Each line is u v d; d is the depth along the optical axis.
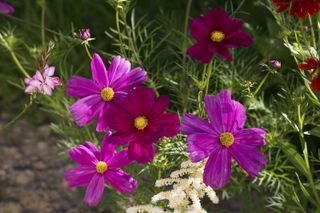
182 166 0.83
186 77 0.95
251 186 1.00
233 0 1.25
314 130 0.89
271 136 0.97
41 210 1.11
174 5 1.37
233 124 0.80
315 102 0.88
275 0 0.84
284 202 0.96
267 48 1.09
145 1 1.40
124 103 0.81
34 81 0.88
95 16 1.40
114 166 0.85
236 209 1.07
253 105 1.02
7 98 1.33
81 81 0.84
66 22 1.37
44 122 1.29
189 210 0.81
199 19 0.81
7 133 1.27
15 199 1.13
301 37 0.99
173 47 1.26
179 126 0.81
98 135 1.12
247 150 0.80
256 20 1.23
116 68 0.85
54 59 1.05
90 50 1.31
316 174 1.01
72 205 1.12
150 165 0.94
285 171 1.04
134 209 0.81
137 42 1.29
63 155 1.22
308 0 0.83
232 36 0.81
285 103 1.02
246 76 1.04
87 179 0.86
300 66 0.82
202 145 0.79
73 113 0.83
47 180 1.17
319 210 0.90
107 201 1.06
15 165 1.20
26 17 1.38
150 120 0.81
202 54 0.80
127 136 0.81
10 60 1.32
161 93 1.21
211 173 0.79
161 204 0.93
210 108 0.80
